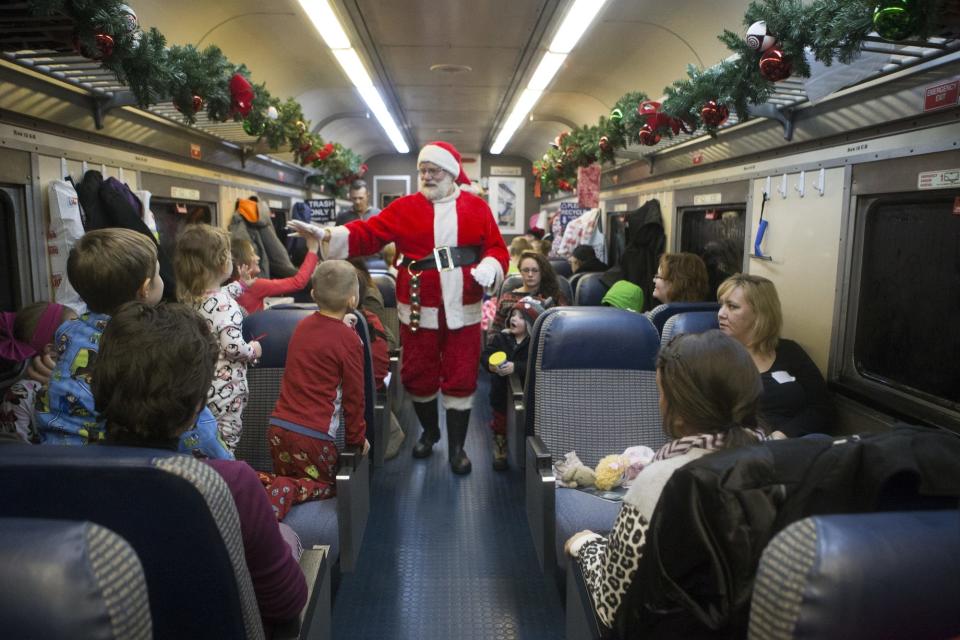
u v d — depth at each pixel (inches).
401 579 127.8
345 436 116.4
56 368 70.6
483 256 174.2
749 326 126.2
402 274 171.2
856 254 142.7
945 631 37.0
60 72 135.9
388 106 384.5
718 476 47.4
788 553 37.3
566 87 320.2
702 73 142.9
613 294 216.1
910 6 71.7
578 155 307.9
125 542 36.3
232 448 100.7
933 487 46.1
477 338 173.8
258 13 212.1
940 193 117.2
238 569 49.1
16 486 44.6
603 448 126.3
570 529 103.1
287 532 80.4
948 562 36.9
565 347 127.0
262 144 276.2
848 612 35.4
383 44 252.8
